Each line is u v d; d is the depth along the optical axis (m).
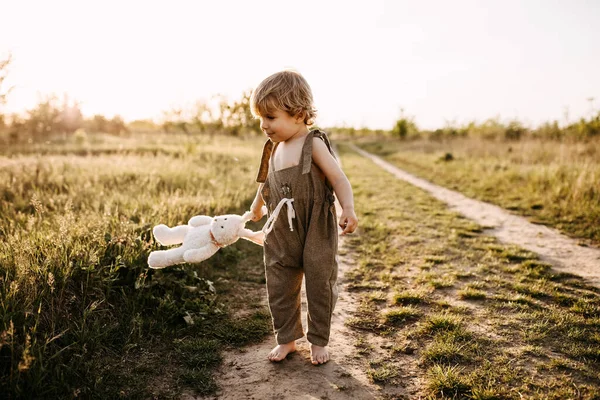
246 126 27.27
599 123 19.09
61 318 2.45
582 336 2.68
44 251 2.82
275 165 2.31
